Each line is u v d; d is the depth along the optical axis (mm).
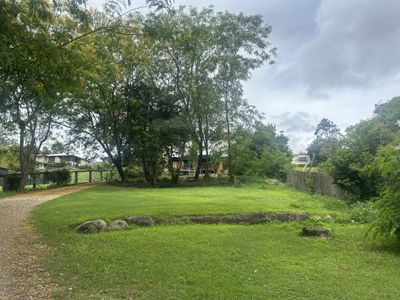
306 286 4535
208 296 4203
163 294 4254
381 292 4367
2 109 6277
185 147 27875
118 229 8062
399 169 6402
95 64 9922
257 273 5012
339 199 13367
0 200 14469
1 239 7273
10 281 4758
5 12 5953
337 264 5492
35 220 9250
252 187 22328
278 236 7336
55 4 7406
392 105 22188
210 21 26391
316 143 44500
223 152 28391
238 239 6988
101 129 27234
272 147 31234
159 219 8844
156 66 26141
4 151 26047
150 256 5781
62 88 7328
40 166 33219
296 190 20766
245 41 26938
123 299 4129
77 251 6133
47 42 6480
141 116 25531
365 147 12641
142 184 25797
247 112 28328
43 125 22062
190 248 6266
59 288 4473
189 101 27391
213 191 18344
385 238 6934
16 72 6211
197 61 26250
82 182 28172
